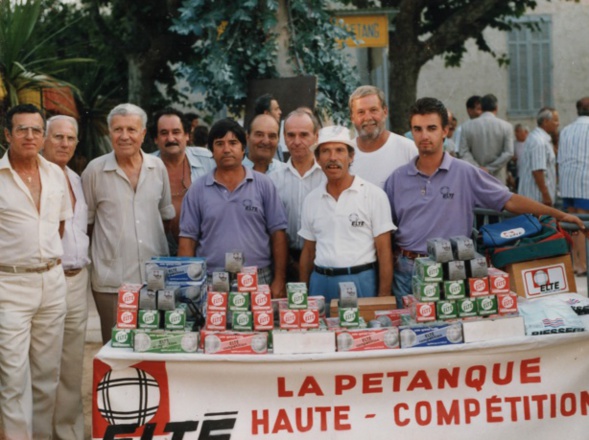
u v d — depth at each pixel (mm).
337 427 4434
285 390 4410
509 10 14898
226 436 4418
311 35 8664
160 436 4402
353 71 9016
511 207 5125
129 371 4383
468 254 4418
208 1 8672
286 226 5402
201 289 4641
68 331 5305
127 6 13477
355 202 5078
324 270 5102
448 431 4457
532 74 20562
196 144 9578
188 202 5348
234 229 5266
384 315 4641
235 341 4371
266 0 8516
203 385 4406
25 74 8875
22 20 8914
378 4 15078
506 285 4449
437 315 4430
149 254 5422
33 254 4852
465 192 5141
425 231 5137
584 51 20438
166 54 13523
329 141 4957
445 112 5102
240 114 9008
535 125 20656
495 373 4453
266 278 5398
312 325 4387
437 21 14984
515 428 4473
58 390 5379
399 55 14188
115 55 13758
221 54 8648
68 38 13320
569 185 9289
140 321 4402
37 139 4801
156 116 6039
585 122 9172
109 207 5359
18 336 4859
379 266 5113
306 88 8219
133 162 5398
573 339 4422
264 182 5355
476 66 20484
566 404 4480
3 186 4820
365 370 4391
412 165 5207
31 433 4941
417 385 4434
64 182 5059
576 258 9516
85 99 12047
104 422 4379
